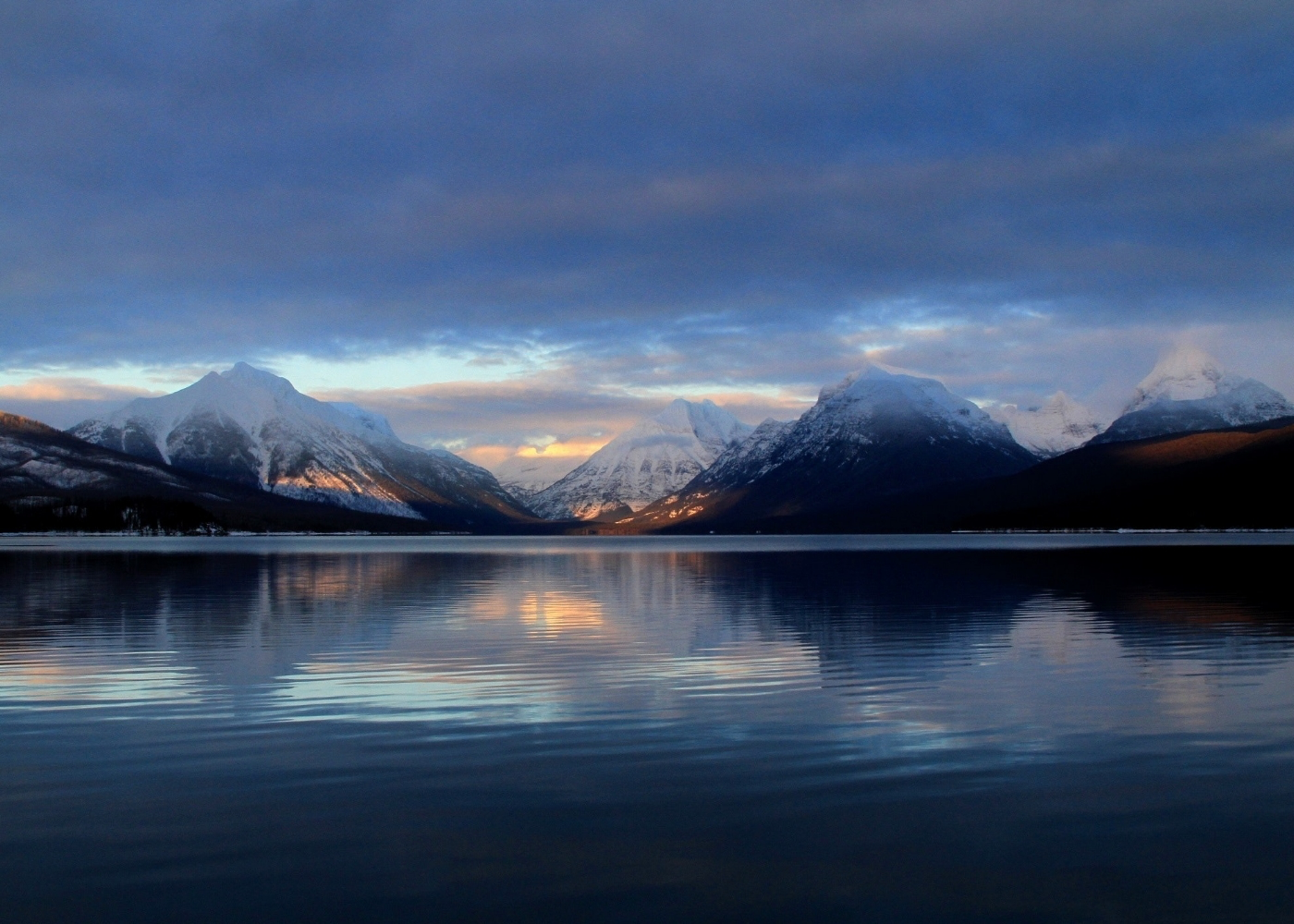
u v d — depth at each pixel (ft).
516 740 60.08
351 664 88.38
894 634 108.37
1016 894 38.17
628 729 62.85
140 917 36.27
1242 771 52.85
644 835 43.96
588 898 37.86
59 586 186.80
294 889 38.60
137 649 98.22
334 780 51.88
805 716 66.33
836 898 37.83
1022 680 79.05
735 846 42.70
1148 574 210.79
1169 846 42.42
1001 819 45.75
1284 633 106.11
